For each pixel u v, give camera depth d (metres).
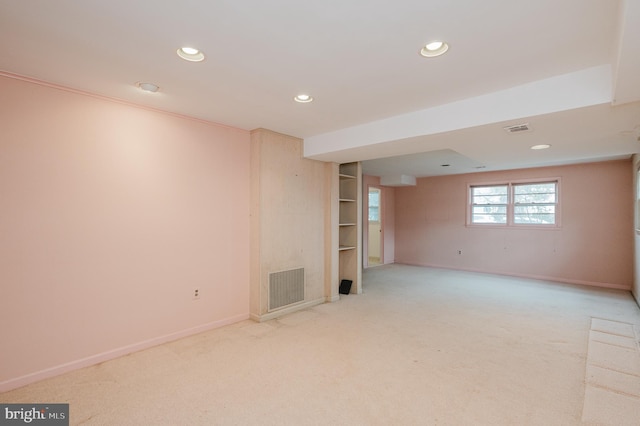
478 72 2.40
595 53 2.12
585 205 6.09
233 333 3.52
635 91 2.11
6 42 2.00
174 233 3.33
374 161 5.99
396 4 1.63
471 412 2.13
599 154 4.38
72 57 2.20
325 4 1.63
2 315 2.39
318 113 3.35
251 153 4.04
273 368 2.72
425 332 3.57
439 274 7.11
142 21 1.78
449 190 7.97
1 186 2.39
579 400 2.27
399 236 8.89
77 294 2.72
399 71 2.39
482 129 3.00
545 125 2.87
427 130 3.19
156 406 2.19
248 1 1.60
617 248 5.79
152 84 2.63
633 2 1.29
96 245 2.83
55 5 1.63
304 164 4.49
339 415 2.09
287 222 4.25
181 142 3.39
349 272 5.41
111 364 2.79
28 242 2.50
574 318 4.07
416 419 2.05
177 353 3.01
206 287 3.60
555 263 6.41
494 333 3.54
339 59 2.22
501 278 6.66
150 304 3.16
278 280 4.12
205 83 2.61
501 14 1.71
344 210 5.49
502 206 7.18
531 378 2.57
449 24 1.80
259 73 2.43
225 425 2.00
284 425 2.00
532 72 2.41
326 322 3.90
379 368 2.73
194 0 1.60
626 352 3.05
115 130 2.94
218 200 3.71
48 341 2.58
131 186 3.04
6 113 2.41
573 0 1.58
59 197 2.64
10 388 2.40
